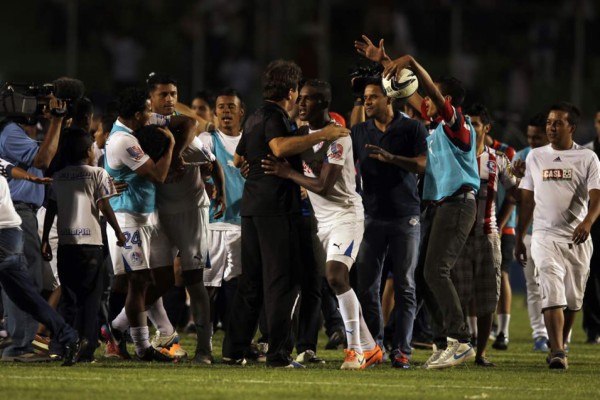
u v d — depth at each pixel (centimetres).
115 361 2619
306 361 2662
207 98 3741
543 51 6069
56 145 2502
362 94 2745
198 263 2644
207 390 2048
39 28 6206
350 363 2509
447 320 2589
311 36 5691
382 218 2641
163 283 2650
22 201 2567
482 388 2197
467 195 2573
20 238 2414
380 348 2662
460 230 2569
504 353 3209
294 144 2377
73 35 5731
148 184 2589
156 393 1994
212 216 3034
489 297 2691
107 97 5747
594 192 2684
